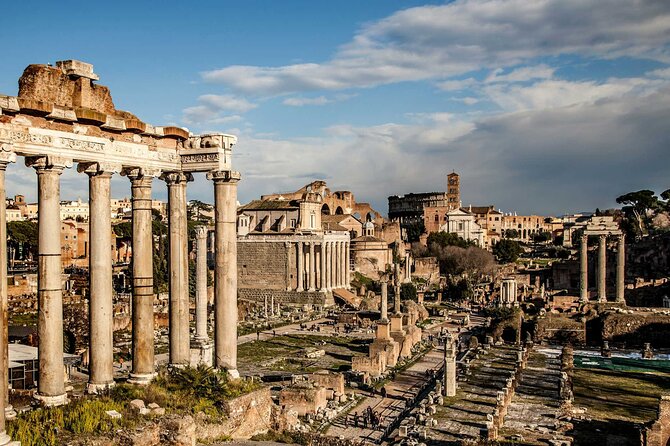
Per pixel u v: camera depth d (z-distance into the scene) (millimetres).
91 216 35812
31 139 31766
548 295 171250
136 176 38438
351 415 72938
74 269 164125
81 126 34375
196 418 35219
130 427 31281
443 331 135625
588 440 56250
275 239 199500
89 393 35312
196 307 69625
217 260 41000
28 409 32688
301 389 71625
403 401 80750
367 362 96625
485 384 81688
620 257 148875
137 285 38469
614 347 119312
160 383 38219
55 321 32688
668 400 50406
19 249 193000
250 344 124875
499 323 125625
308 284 194750
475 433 59188
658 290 167375
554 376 85750
